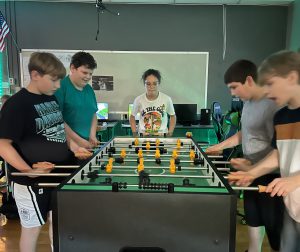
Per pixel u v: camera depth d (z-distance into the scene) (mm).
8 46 4957
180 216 1080
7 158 1382
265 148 1632
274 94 1146
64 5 4887
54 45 4980
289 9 4777
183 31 4938
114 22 4922
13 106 1403
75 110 2205
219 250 1087
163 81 5066
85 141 2168
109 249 1114
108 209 1092
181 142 2332
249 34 4926
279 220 1639
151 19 4914
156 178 1469
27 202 1508
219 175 1337
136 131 3162
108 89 5086
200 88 5082
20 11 4891
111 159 1726
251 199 1725
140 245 1107
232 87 1612
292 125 1234
